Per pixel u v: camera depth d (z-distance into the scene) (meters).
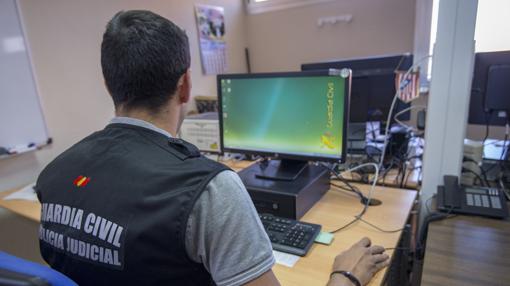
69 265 0.66
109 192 0.62
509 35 2.46
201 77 3.35
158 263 0.59
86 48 2.31
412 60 1.82
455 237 1.10
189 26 3.17
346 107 1.18
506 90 1.53
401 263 1.29
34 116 2.03
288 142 1.33
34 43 2.01
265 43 3.80
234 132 1.44
